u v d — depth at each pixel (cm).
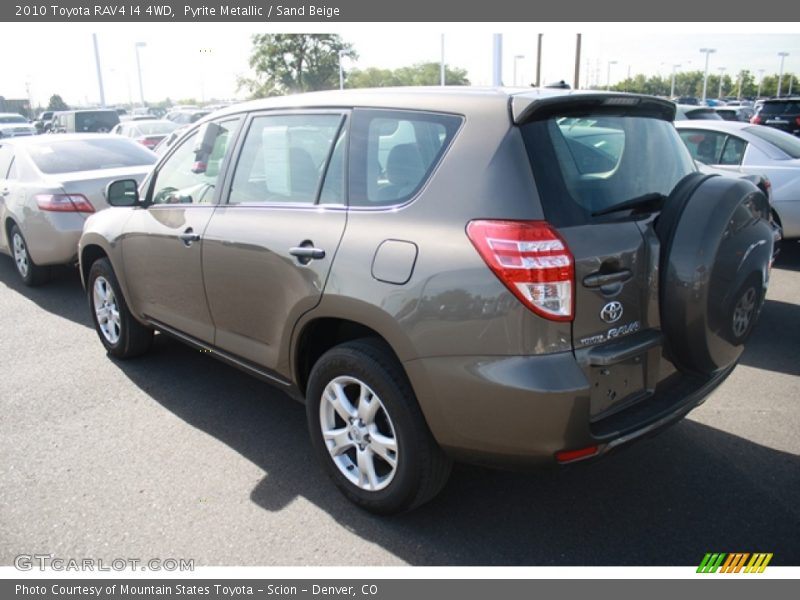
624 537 296
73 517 313
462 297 257
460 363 259
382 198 297
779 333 553
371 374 291
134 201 439
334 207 314
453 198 269
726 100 6022
